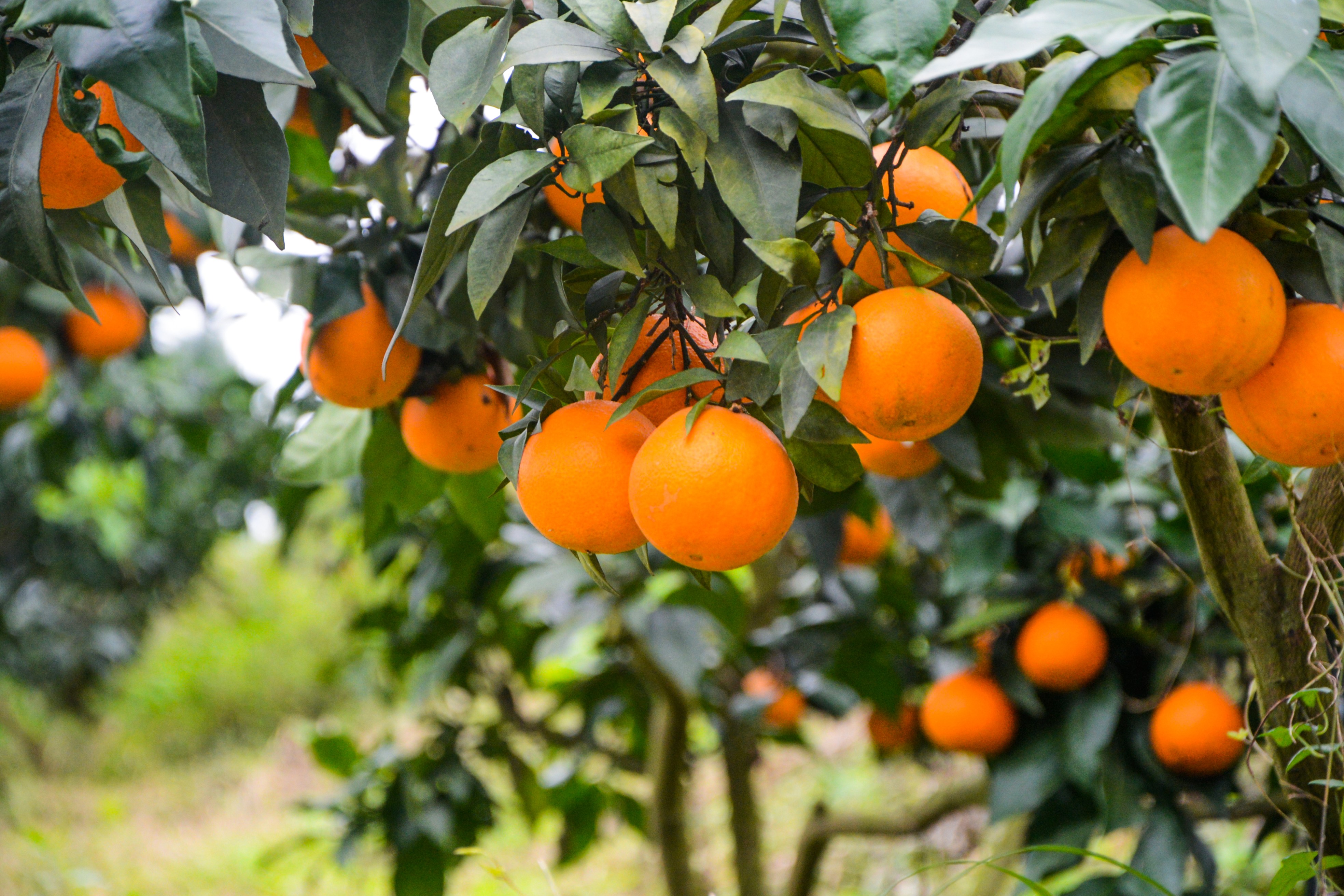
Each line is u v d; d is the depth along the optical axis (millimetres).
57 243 1211
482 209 1138
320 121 1461
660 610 2232
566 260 1209
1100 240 1133
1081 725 1680
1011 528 1929
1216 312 1101
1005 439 1622
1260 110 1020
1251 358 1114
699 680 2482
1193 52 1099
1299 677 1319
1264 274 1108
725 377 1159
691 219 1189
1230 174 1027
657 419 1223
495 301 1423
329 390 1425
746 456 1136
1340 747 1257
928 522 1769
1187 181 1028
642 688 2656
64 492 3639
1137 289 1113
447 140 1453
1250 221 1131
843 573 2398
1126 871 1305
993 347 1612
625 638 2367
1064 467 1890
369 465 1587
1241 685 1694
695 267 1180
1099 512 1766
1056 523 1740
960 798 2332
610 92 1148
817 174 1192
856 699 2703
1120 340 1128
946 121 1147
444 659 2465
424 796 2262
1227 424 1293
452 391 1441
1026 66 1222
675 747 2461
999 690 1799
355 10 1237
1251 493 1662
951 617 2529
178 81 1084
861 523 2225
